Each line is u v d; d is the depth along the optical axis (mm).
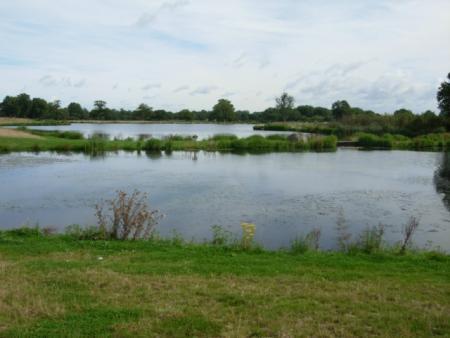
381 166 30812
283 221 14148
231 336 4980
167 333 5039
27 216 14602
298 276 7227
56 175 24281
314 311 5711
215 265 7746
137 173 25453
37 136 47438
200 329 5141
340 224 13875
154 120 163750
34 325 5145
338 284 6859
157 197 18109
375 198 18562
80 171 26078
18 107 135875
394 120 68500
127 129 93125
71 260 7852
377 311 5793
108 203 16688
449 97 66500
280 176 24953
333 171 27594
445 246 11617
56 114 141000
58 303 5801
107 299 5988
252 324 5309
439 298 6328
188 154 38375
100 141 41281
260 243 11508
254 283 6812
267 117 155000
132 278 6863
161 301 5938
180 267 7555
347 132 65375
